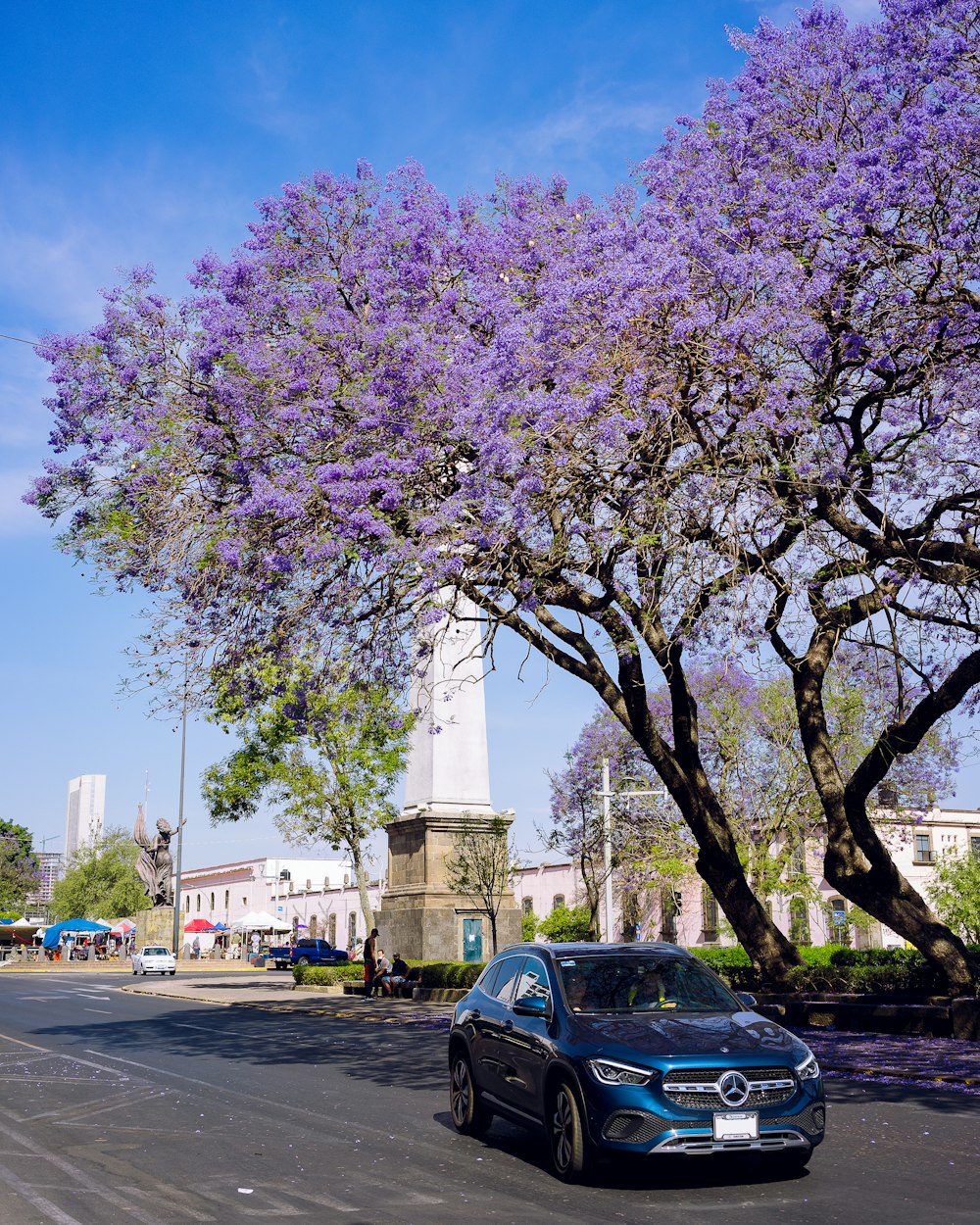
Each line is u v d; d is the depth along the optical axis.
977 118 14.05
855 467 15.19
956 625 16.38
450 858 33.97
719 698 34.19
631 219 15.35
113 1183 8.16
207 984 44.03
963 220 14.12
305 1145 9.70
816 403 14.21
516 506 12.89
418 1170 8.62
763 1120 7.77
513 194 16.20
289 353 14.98
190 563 15.63
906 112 13.82
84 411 15.88
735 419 14.02
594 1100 7.91
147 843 71.06
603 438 12.84
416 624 15.65
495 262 15.47
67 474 16.05
